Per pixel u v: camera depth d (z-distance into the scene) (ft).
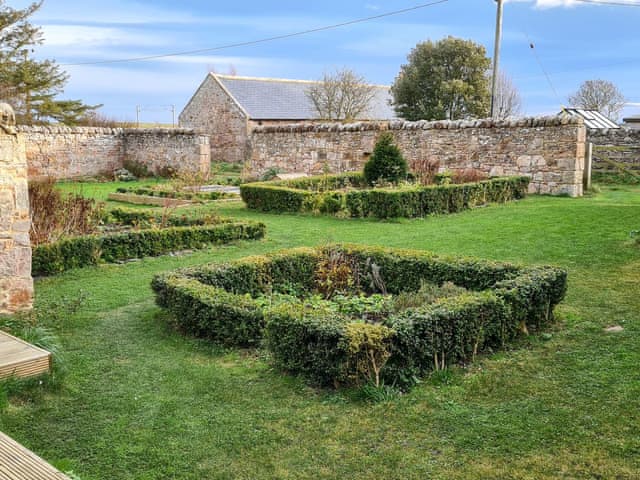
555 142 44.73
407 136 53.62
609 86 119.34
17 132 17.30
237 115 95.14
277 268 19.43
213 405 11.81
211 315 15.14
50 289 20.90
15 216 17.43
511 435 10.24
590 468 9.14
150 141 72.18
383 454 9.82
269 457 9.85
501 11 63.67
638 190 48.37
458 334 13.26
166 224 31.99
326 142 59.62
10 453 7.66
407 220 34.27
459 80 98.32
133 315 17.94
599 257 22.68
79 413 11.48
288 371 13.28
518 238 27.14
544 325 15.70
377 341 12.05
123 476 9.36
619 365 12.87
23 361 12.19
